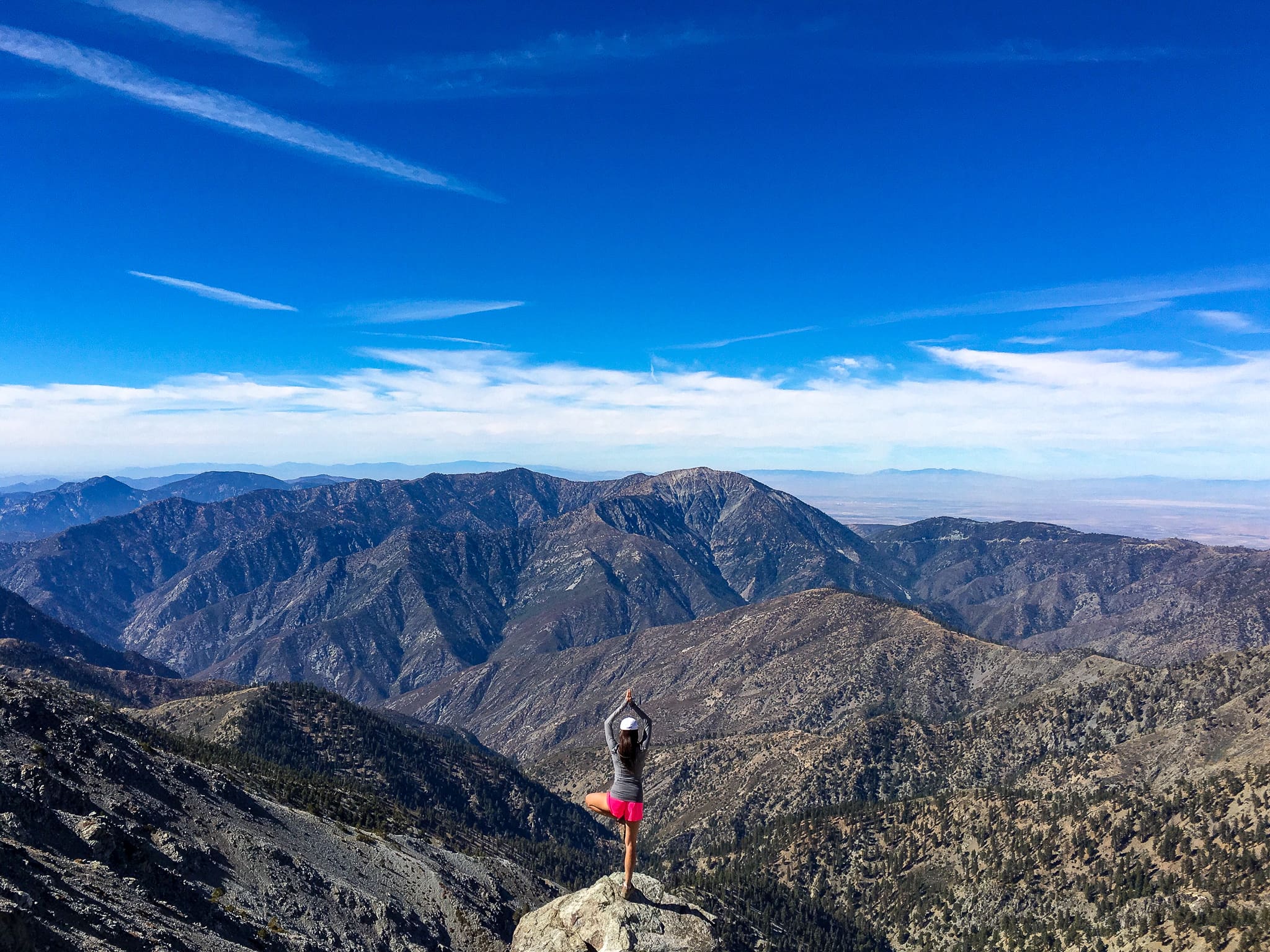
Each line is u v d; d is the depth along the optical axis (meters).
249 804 105.00
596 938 13.94
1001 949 136.12
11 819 53.22
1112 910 131.75
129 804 77.06
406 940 91.50
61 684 134.12
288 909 78.06
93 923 43.59
